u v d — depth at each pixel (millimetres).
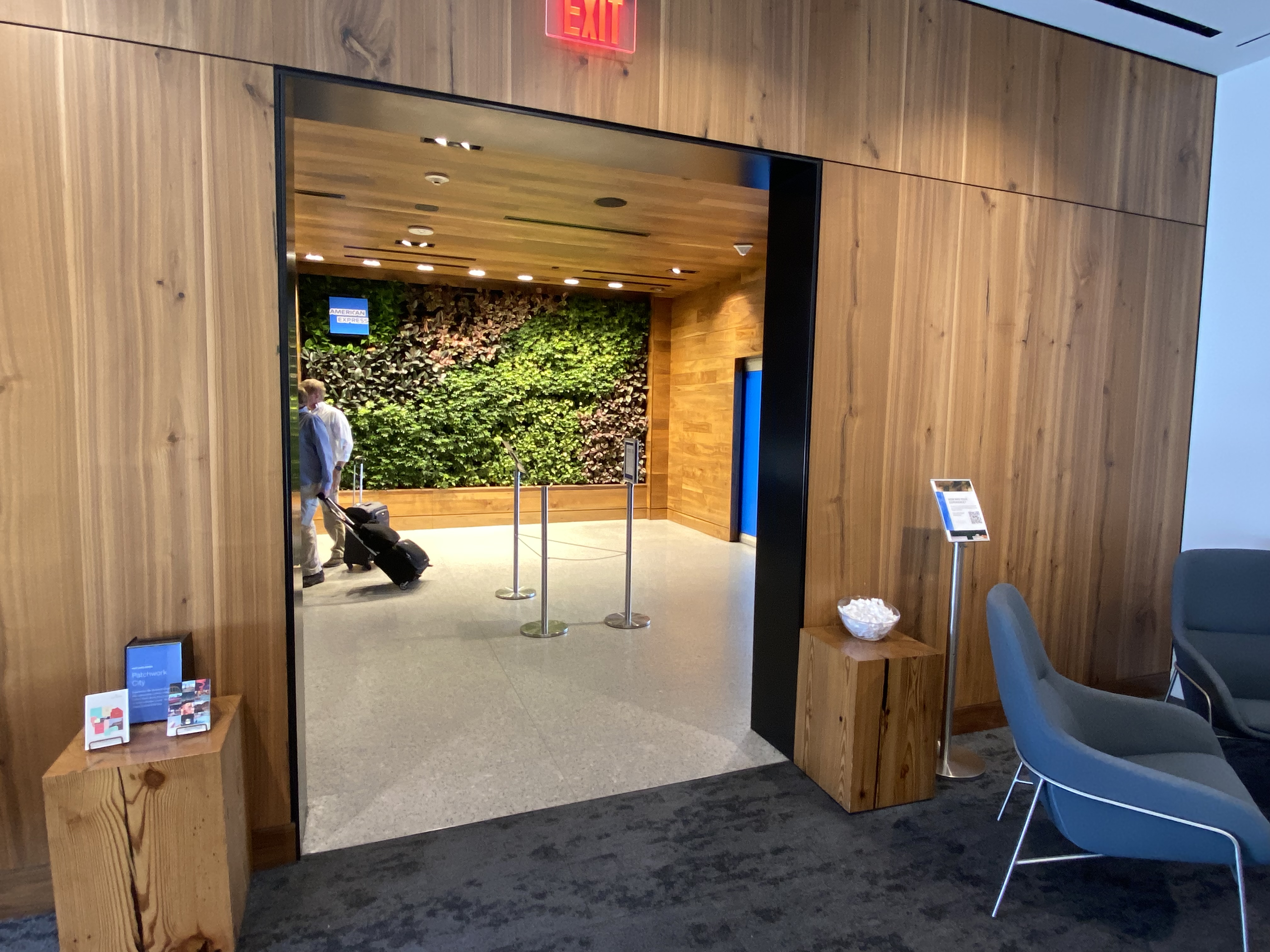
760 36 2676
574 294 8469
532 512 8555
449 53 2270
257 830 2256
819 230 2818
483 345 8195
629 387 8852
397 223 5465
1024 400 3334
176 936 1873
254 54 2072
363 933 1994
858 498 3008
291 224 2291
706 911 2102
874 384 2990
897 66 2920
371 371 7871
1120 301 3531
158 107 2004
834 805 2680
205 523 2146
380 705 3482
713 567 6508
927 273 3053
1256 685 2973
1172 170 3609
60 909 1800
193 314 2082
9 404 1959
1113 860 2395
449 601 5312
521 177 4316
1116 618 3719
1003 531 3352
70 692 2068
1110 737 2379
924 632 3213
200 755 1839
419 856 2334
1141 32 3266
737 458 7613
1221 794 1854
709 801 2689
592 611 5102
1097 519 3600
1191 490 3826
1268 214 3471
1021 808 2695
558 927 2027
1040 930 2064
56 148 1935
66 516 2027
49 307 1966
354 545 6020
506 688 3695
